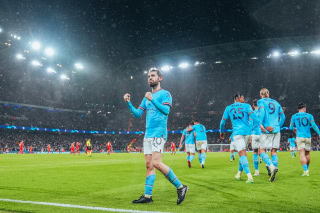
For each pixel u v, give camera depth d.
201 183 5.55
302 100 58.03
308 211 3.10
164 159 17.50
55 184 5.57
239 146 5.77
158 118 3.77
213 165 11.14
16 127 48.81
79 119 63.38
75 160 16.72
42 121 56.72
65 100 63.34
